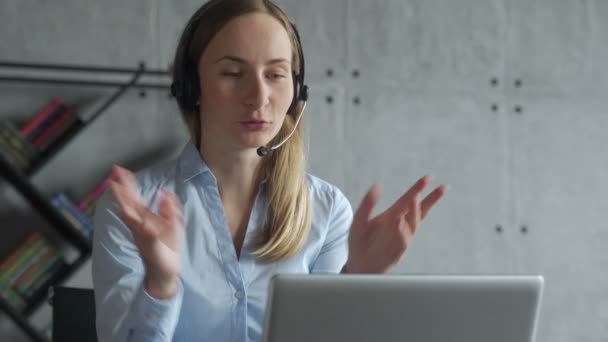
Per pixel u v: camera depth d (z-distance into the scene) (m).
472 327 1.14
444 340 1.13
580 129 4.16
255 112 1.57
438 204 3.98
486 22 4.05
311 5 3.83
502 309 1.15
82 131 3.37
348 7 3.88
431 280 1.10
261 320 1.72
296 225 1.76
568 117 4.15
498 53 4.07
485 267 4.03
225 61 1.58
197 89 1.71
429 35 3.98
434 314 1.12
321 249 1.86
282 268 1.76
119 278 1.55
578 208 4.16
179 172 1.77
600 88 4.19
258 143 1.59
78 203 3.49
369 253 1.47
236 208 1.77
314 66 3.83
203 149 1.75
